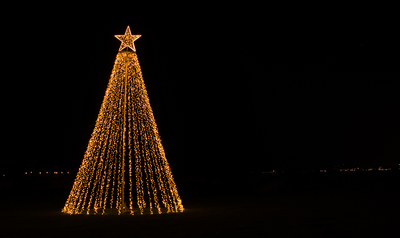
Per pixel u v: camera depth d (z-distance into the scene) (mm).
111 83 14453
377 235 9172
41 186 31125
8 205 18375
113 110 14594
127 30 14477
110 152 15734
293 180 35188
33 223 11500
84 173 14484
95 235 9312
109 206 17719
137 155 14711
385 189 27203
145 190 25453
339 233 9453
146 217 12789
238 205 17359
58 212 14812
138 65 14641
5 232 9891
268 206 16594
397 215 12797
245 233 9477
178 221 11688
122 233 9547
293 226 10578
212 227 10438
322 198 20453
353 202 17641
